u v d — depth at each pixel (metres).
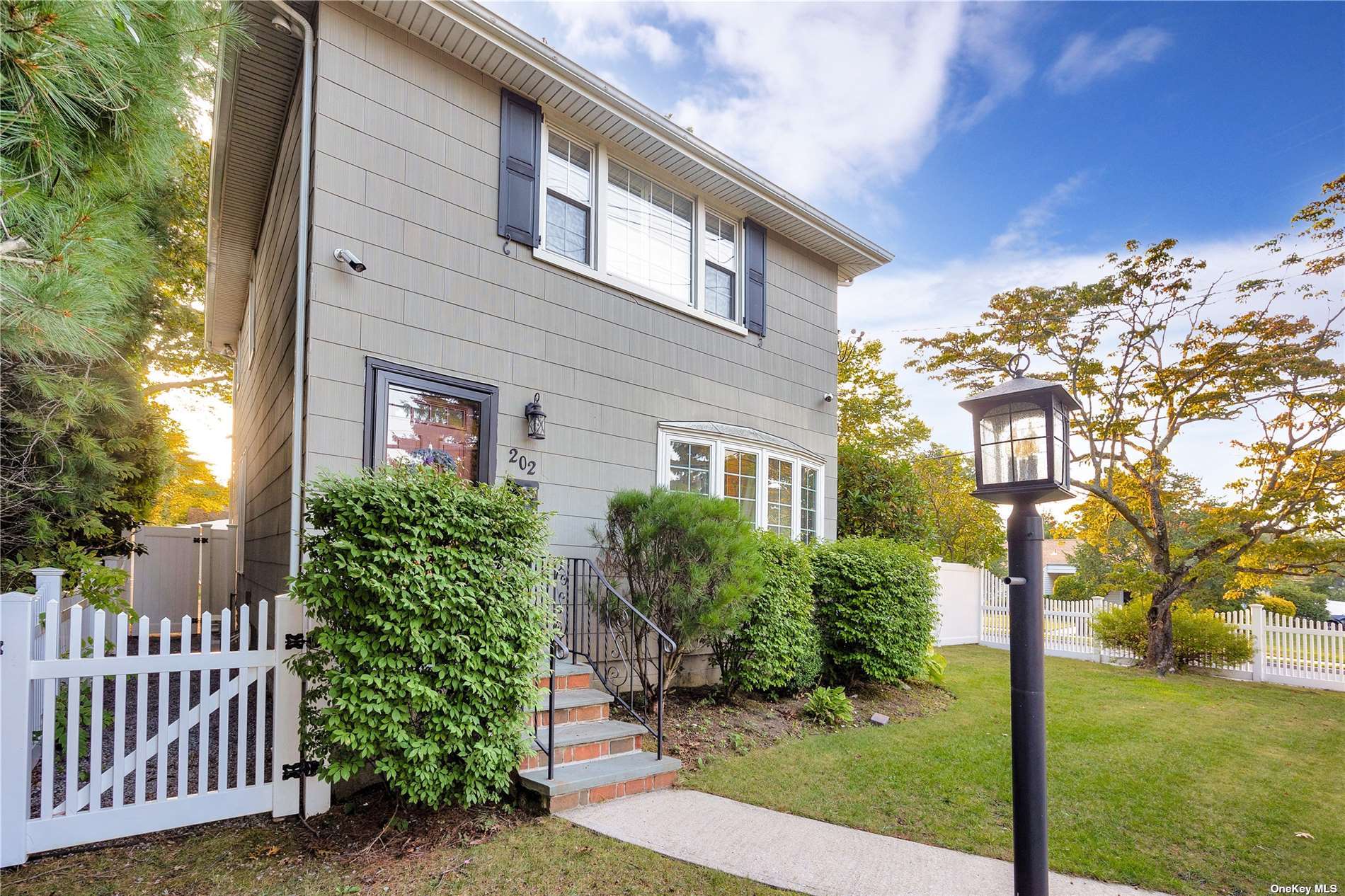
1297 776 5.09
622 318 6.79
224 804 3.56
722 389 7.82
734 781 4.50
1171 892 3.18
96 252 2.77
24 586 5.11
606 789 4.06
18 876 3.03
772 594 6.39
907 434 19.17
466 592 3.62
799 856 3.37
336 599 3.39
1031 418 2.77
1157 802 4.38
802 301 9.10
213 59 3.36
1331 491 10.00
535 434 5.85
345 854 3.28
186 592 9.96
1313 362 9.73
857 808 4.10
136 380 6.63
